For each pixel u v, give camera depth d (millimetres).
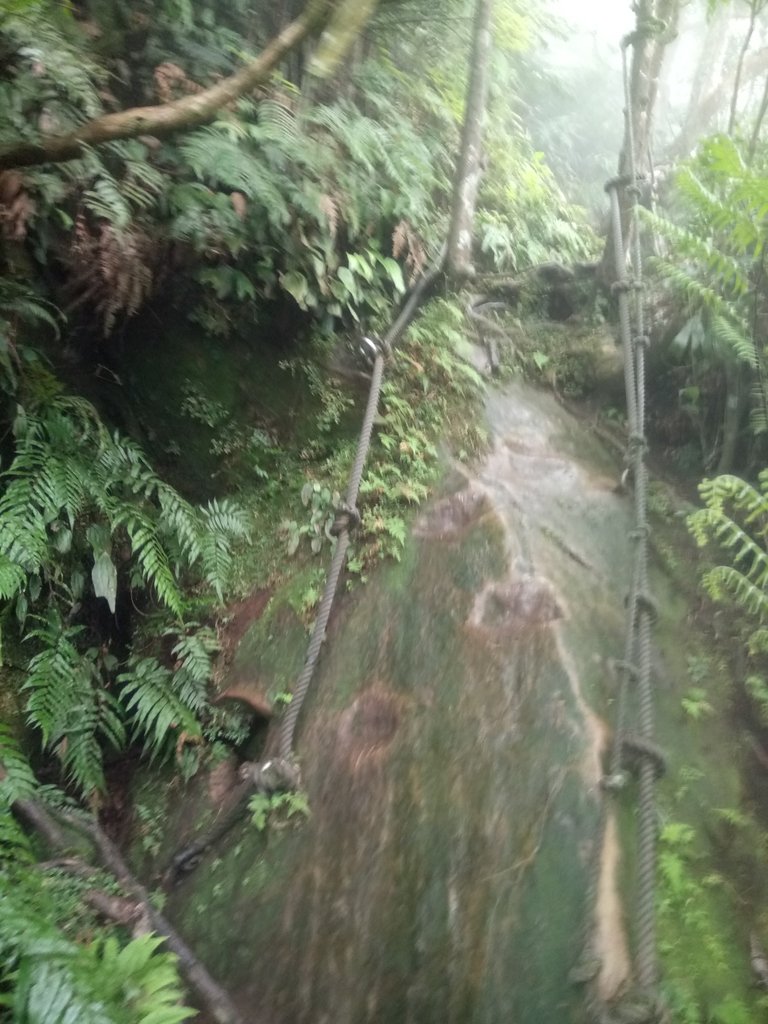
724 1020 1979
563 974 2090
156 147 3494
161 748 3160
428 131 5234
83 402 3289
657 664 2926
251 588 3561
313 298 3914
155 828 2943
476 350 4270
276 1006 2357
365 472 3648
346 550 3395
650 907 2141
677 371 4016
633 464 3611
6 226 3062
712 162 3479
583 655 2801
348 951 2371
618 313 4410
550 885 2254
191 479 4016
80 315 3604
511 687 2730
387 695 2889
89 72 3301
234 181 3443
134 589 3541
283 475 3916
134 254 3379
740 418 3611
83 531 3232
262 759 2895
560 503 3508
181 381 3984
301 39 2318
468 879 2352
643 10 4355
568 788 2422
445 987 2201
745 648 3000
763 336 3539
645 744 2461
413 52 5320
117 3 3682
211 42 4055
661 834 2363
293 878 2572
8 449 3158
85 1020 1810
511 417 3961
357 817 2619
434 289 4562
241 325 4016
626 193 4355
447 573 3172
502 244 4949
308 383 4051
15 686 3051
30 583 3031
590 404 4250
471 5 5070
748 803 2541
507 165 5652
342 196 4031
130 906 2523
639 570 3053
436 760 2639
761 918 2240
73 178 3186
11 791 2541
